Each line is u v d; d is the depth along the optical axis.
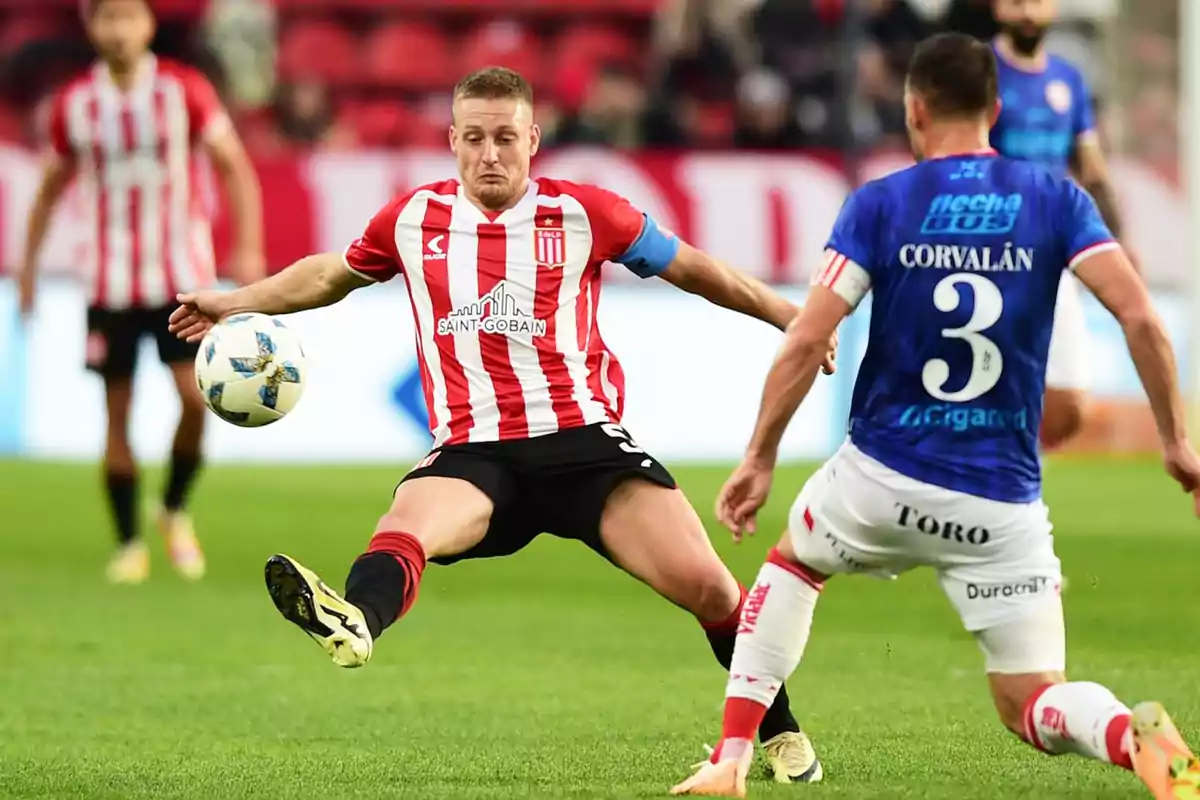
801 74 64.19
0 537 43.50
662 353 57.28
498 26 71.69
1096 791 17.30
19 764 19.50
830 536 16.25
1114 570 37.38
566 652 28.50
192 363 37.06
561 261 18.97
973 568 15.90
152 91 36.66
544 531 19.17
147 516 47.53
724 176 60.28
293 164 58.53
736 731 16.86
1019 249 15.83
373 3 71.62
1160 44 66.31
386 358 57.78
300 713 23.05
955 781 17.98
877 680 25.42
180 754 20.14
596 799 16.94
